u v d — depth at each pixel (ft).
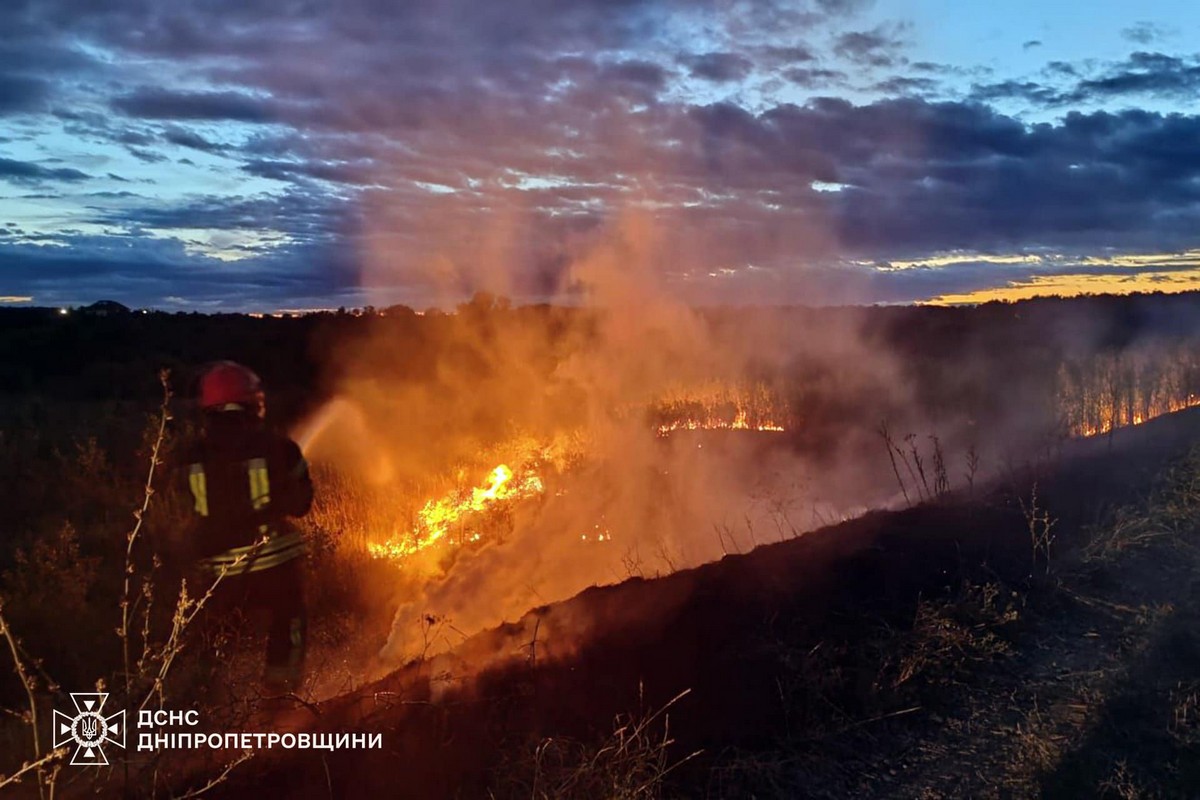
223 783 13.43
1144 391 54.75
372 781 13.57
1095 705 16.90
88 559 26.94
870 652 18.61
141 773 12.68
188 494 16.71
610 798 12.98
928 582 22.20
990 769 15.24
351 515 35.68
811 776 14.98
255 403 17.15
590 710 15.72
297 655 16.84
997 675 18.52
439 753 14.20
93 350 94.27
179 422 44.73
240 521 16.52
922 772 15.25
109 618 23.76
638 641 18.19
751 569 22.43
